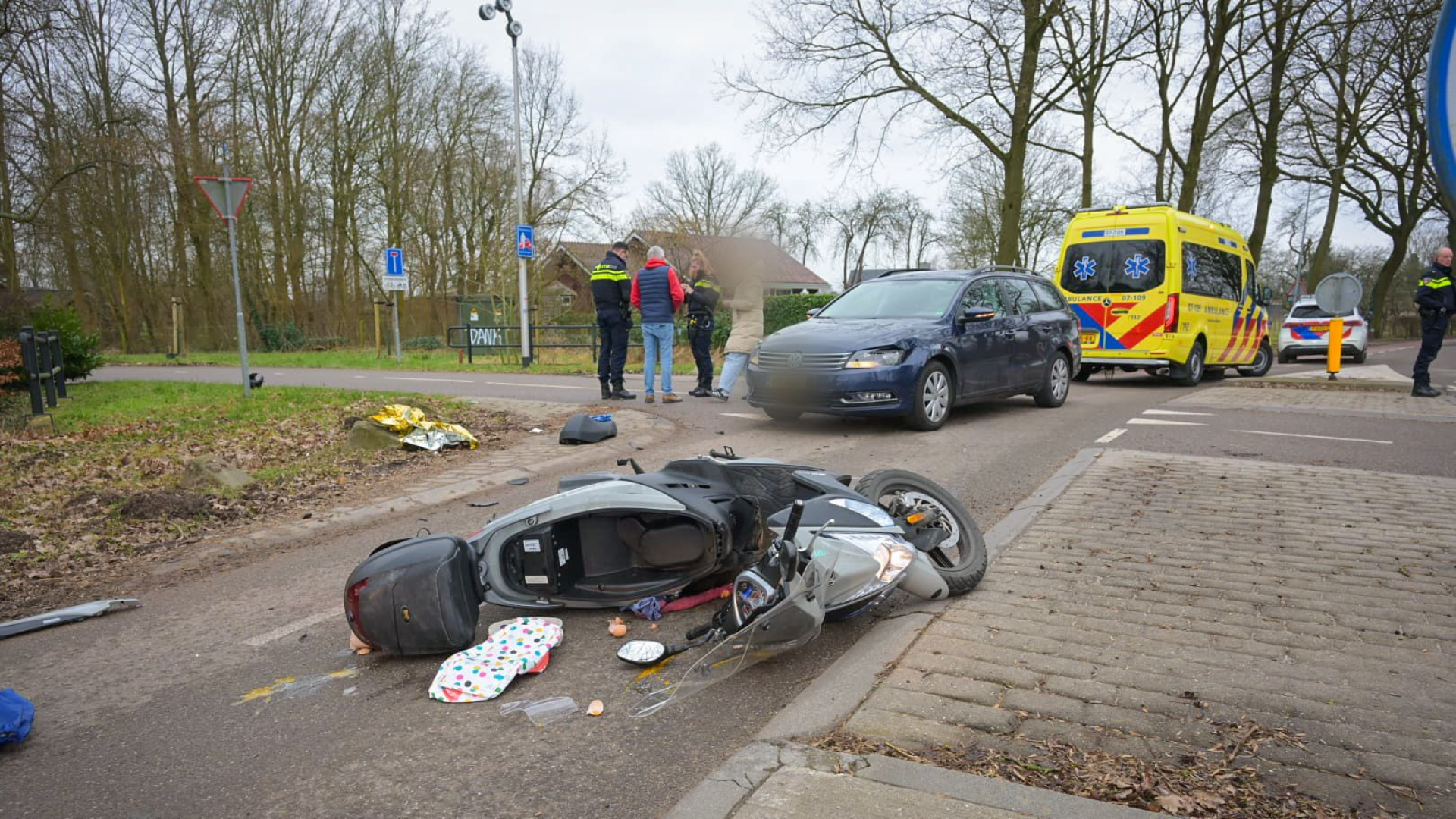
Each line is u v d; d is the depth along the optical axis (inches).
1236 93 986.1
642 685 138.9
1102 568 179.0
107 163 1083.9
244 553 228.7
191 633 172.6
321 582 201.0
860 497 160.9
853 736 113.1
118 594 199.3
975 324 379.2
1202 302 551.2
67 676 153.6
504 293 1167.6
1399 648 137.0
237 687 146.5
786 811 96.7
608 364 469.4
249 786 114.6
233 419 415.8
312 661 156.1
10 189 946.7
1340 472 264.1
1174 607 156.2
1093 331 549.6
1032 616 153.4
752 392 365.4
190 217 1232.2
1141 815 93.8
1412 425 363.9
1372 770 102.8
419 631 146.7
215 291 1328.7
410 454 344.2
